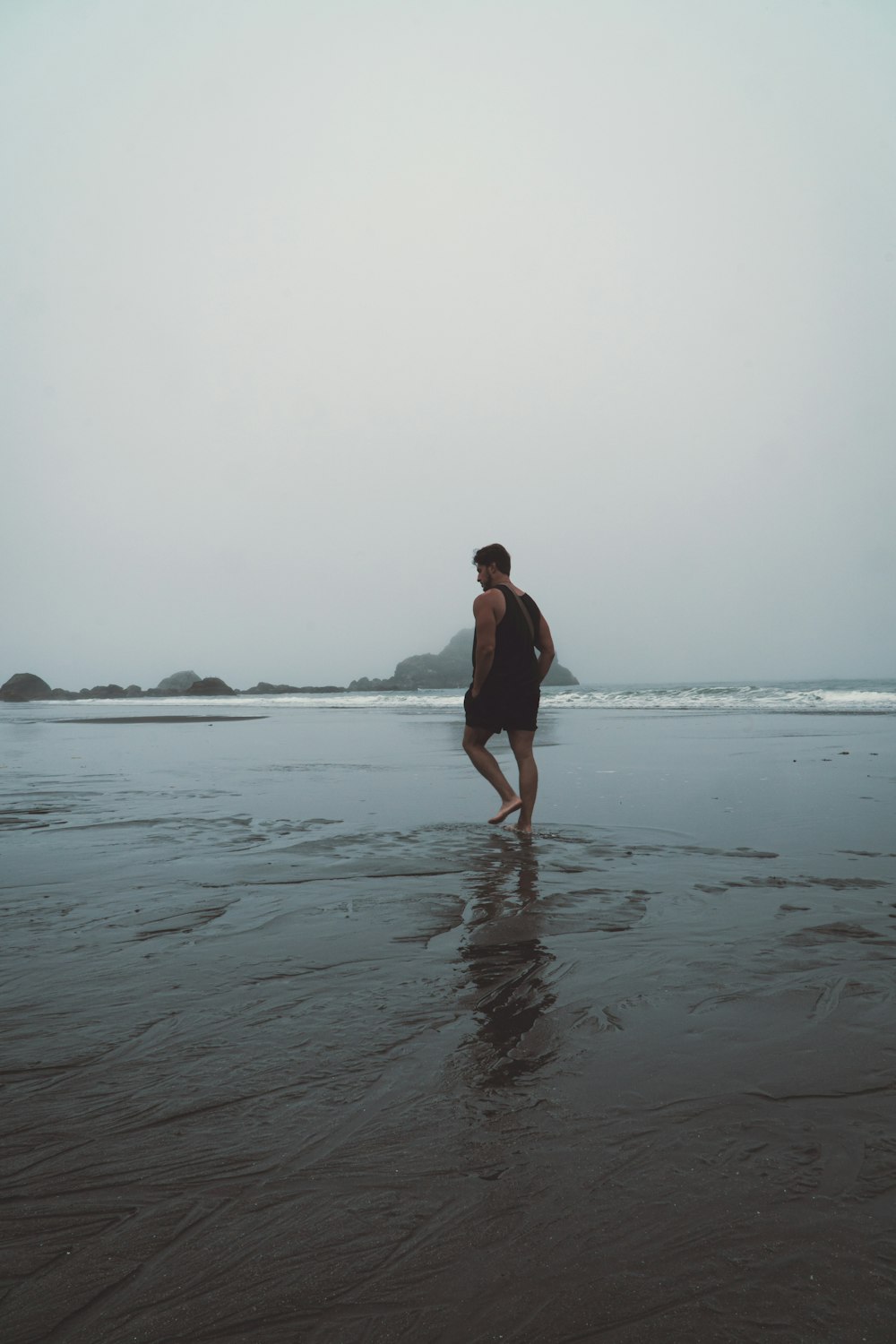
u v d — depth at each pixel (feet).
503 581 16.17
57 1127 4.79
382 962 7.70
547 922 8.91
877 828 13.87
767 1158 4.37
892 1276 3.51
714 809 16.21
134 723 63.67
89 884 10.84
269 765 27.78
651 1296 3.44
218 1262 3.66
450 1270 3.61
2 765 29.09
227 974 7.41
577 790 19.62
